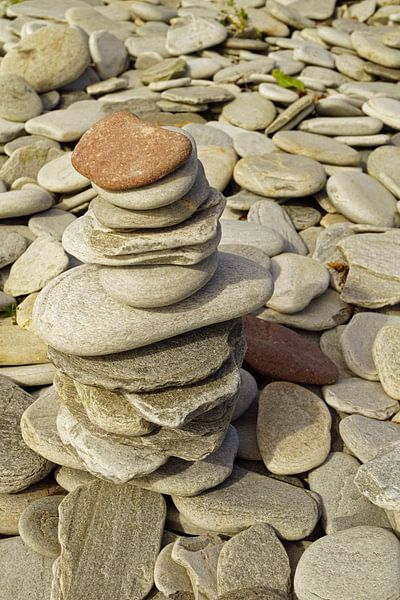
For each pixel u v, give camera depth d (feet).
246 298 2.95
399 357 3.49
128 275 2.79
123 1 6.79
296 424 3.31
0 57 5.82
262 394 3.40
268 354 3.51
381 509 3.12
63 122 4.74
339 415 3.47
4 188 4.43
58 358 2.91
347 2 6.62
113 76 5.54
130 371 2.86
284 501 3.08
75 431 3.01
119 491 3.08
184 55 5.66
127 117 2.77
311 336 3.86
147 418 2.84
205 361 2.90
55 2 6.34
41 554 3.04
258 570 2.89
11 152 4.68
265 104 4.95
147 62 5.65
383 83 5.28
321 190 4.44
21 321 3.70
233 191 4.56
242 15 5.89
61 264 3.83
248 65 5.33
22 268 3.93
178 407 2.84
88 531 2.99
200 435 2.95
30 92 4.95
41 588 2.98
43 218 4.25
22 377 3.51
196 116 4.97
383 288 3.88
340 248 4.05
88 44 5.39
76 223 2.97
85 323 2.83
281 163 4.42
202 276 2.82
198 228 2.74
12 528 3.13
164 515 3.06
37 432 3.14
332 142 4.62
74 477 3.16
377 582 2.78
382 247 4.01
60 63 5.17
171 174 2.66
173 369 2.87
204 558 2.93
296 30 6.15
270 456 3.23
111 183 2.63
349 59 5.53
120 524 3.02
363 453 3.24
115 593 2.89
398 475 2.91
